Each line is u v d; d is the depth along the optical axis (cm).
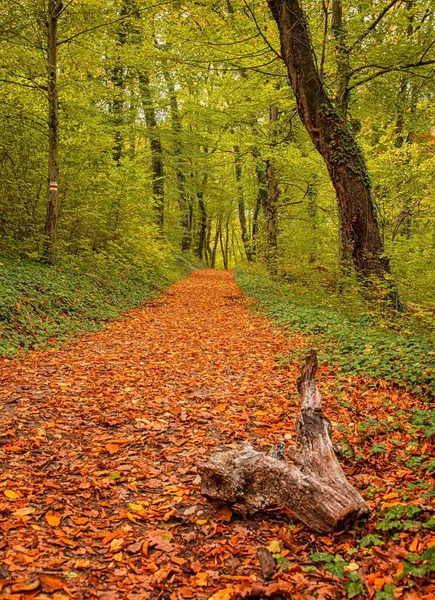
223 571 302
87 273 1418
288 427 546
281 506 356
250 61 1325
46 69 1324
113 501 382
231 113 1730
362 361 720
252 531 347
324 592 276
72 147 1491
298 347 883
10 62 1259
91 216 1525
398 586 276
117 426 538
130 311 1349
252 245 2339
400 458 438
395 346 741
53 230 1290
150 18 1375
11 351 773
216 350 936
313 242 1817
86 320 1092
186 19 1295
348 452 452
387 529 324
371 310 987
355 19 1138
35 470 423
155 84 2122
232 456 374
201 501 387
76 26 1322
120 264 1628
